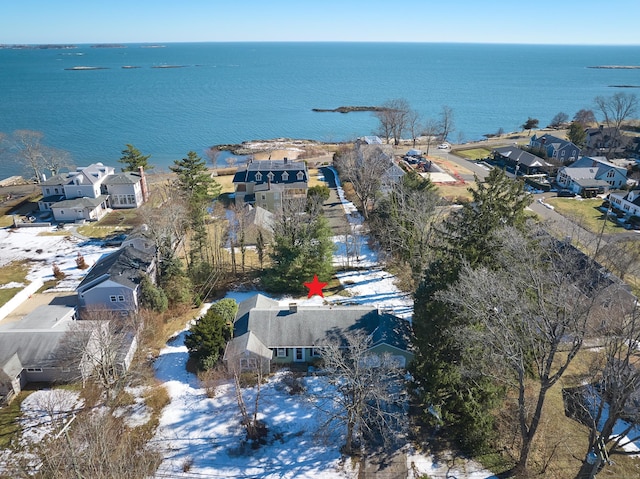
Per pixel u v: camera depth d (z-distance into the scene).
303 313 42.16
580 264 41.41
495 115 192.00
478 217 35.72
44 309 46.47
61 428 34.38
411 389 35.44
